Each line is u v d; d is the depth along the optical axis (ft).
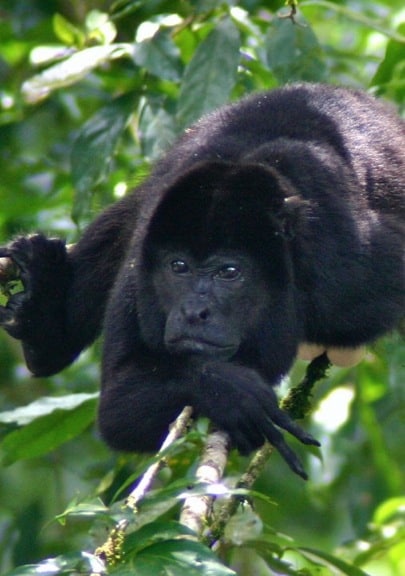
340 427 44.04
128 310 30.17
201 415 27.96
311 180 30.73
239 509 31.07
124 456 36.01
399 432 46.39
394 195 33.22
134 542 19.53
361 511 44.24
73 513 19.42
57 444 36.52
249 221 28.99
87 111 47.80
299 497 44.06
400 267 31.83
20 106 45.98
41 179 46.50
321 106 33.63
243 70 39.73
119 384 29.09
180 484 20.26
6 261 35.55
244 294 29.55
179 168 31.32
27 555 42.04
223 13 37.65
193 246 29.12
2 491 44.93
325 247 30.42
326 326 31.83
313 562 32.81
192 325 28.50
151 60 36.78
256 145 31.89
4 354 47.16
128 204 35.22
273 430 26.78
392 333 34.65
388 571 49.19
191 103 35.50
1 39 48.67
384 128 34.40
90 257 35.78
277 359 30.63
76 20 48.62
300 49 36.27
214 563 19.13
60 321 36.09
